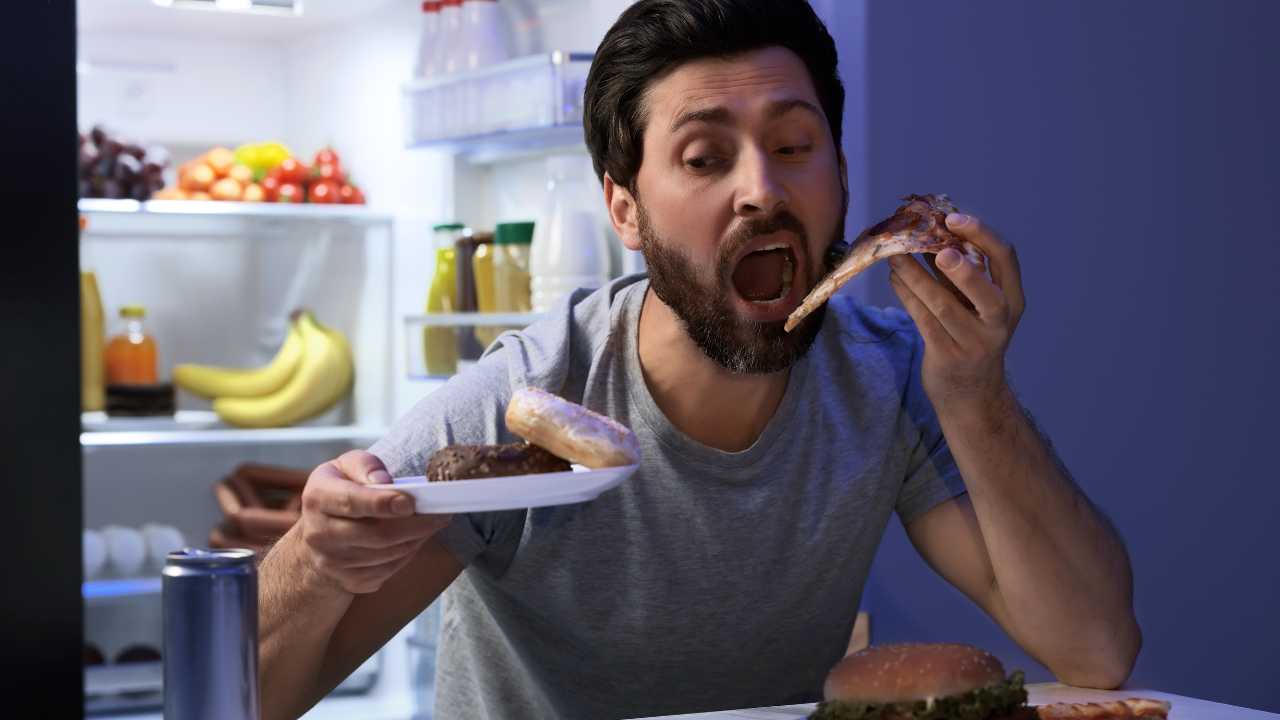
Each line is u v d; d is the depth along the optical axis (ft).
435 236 10.84
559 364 3.94
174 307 13.11
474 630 4.17
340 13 12.01
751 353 3.62
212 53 13.24
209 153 12.14
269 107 13.50
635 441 2.99
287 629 3.36
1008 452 3.86
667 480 3.89
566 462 2.99
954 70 7.84
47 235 2.00
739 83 3.55
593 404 3.93
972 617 7.87
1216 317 8.17
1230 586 8.18
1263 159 8.21
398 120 11.37
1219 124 8.16
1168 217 8.11
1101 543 3.96
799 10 3.68
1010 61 7.91
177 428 11.42
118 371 11.80
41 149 2.00
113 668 10.83
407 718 10.25
